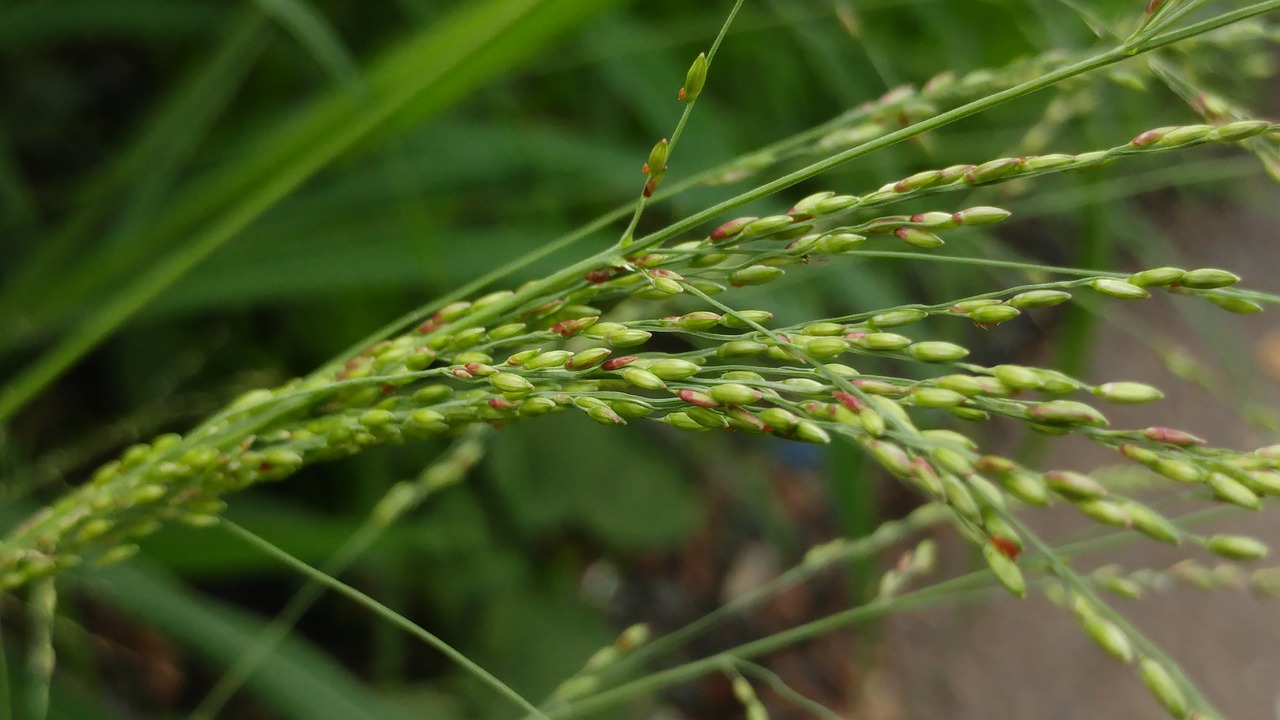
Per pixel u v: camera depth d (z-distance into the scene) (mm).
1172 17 124
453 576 314
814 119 350
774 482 460
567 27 189
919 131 127
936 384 125
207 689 289
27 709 179
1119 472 184
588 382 133
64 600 202
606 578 398
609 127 337
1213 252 585
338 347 292
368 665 308
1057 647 448
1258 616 460
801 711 396
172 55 319
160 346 281
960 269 378
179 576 289
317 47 174
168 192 252
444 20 181
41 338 239
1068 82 155
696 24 281
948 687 420
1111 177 304
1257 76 227
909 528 175
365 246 242
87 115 320
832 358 128
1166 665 118
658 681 164
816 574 445
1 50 272
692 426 128
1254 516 482
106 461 274
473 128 268
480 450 200
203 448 140
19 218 249
